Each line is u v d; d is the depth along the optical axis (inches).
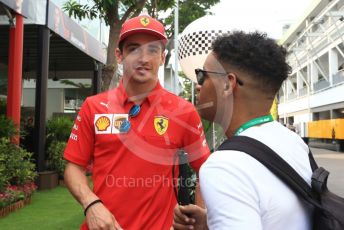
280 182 46.9
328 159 681.6
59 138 364.2
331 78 1090.1
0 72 525.3
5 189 233.9
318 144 1106.7
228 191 44.4
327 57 1203.9
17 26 277.3
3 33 368.5
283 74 52.6
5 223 212.4
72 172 77.3
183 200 74.9
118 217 75.0
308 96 1309.1
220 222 44.0
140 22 77.6
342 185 380.2
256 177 45.6
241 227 42.9
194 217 62.1
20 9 268.7
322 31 1159.0
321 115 1248.8
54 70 538.3
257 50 51.2
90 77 575.2
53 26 321.7
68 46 408.8
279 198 46.0
